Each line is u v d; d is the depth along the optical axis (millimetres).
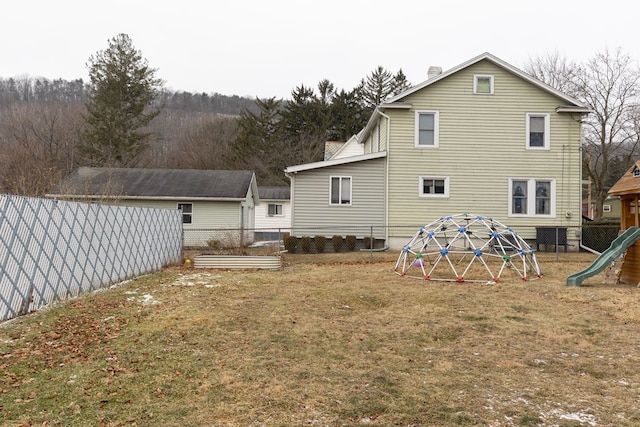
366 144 24375
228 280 10953
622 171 38906
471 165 17641
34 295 7273
